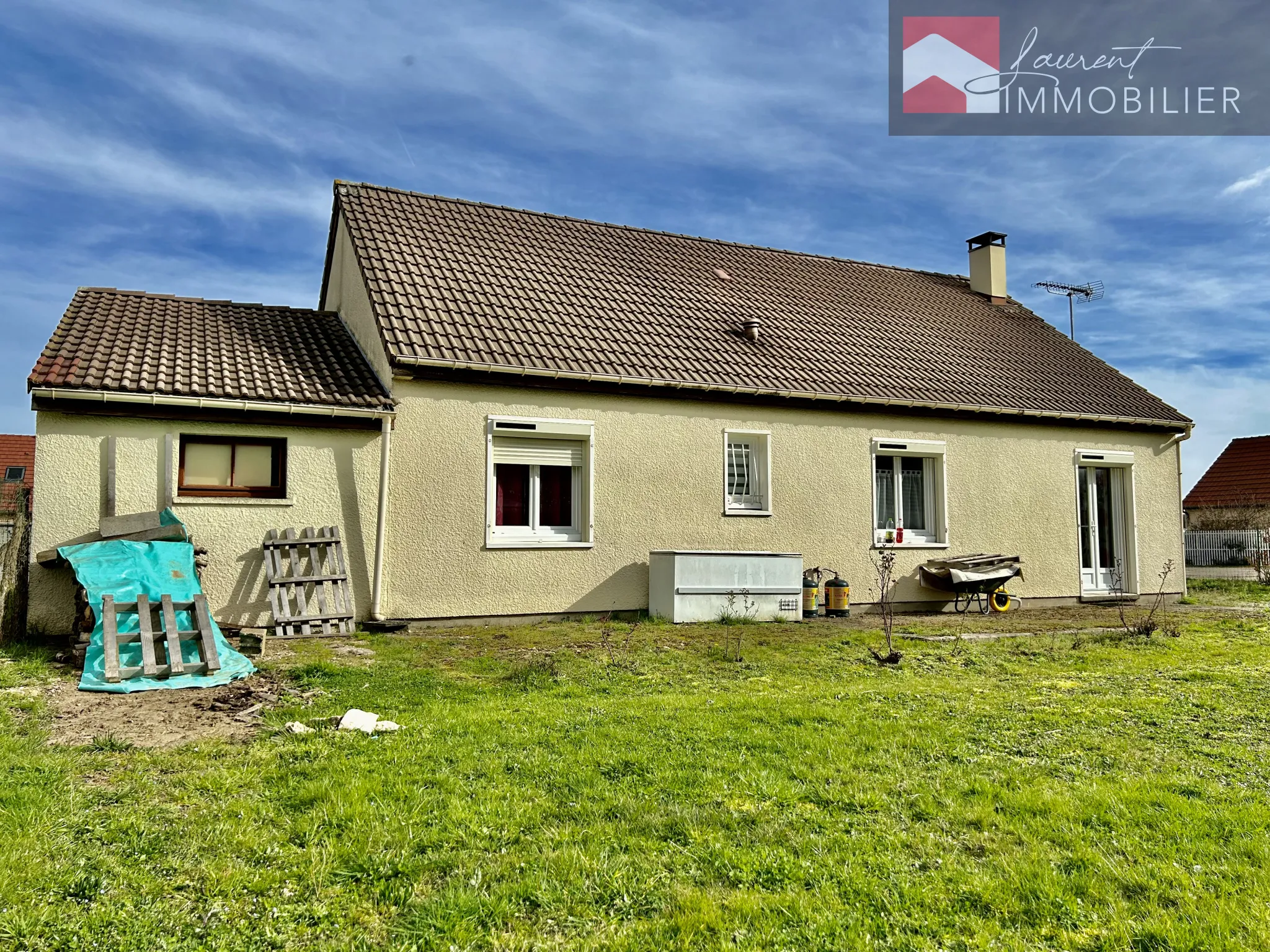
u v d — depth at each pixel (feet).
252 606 35.91
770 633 38.42
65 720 21.30
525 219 55.93
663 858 14.01
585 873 13.38
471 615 39.58
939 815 15.92
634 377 42.45
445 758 18.63
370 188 51.65
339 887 12.99
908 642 36.35
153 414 34.53
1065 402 55.06
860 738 20.72
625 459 43.29
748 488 47.11
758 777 17.70
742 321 52.19
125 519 32.32
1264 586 70.18
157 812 15.33
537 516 42.22
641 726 21.61
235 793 16.39
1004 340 62.95
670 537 44.11
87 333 38.22
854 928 11.88
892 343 56.13
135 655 26.71
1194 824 15.38
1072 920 12.21
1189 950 11.36
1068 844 14.67
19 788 15.80
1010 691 26.78
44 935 11.39
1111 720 22.66
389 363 38.58
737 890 13.01
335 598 36.63
